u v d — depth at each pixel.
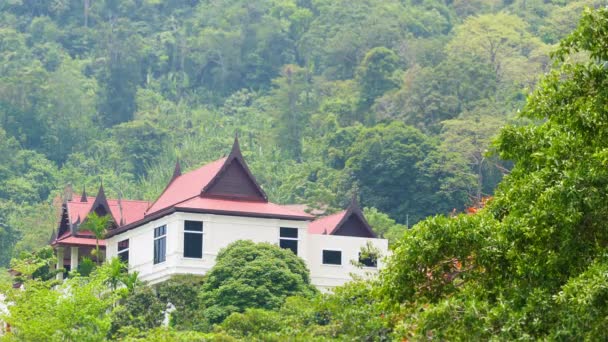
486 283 51.59
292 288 113.19
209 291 113.19
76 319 92.75
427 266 51.62
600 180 47.72
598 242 48.69
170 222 122.81
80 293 93.75
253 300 111.06
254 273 112.69
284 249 118.69
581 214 47.66
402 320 57.16
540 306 48.19
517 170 53.12
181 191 129.75
